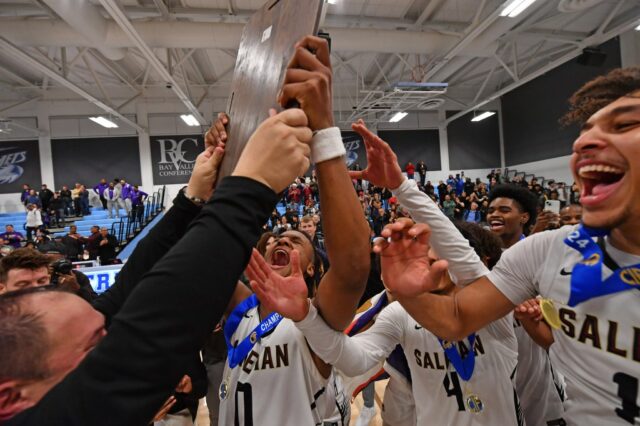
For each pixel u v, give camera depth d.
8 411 0.43
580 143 0.60
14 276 1.57
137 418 0.33
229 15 7.39
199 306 0.36
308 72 0.49
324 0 0.49
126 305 0.37
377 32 7.77
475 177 16.75
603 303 0.61
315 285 1.42
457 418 1.06
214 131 0.73
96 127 14.30
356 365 0.95
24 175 13.80
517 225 2.00
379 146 0.99
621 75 0.58
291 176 0.44
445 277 1.08
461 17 8.52
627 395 0.57
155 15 7.81
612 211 0.57
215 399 1.81
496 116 16.83
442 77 11.16
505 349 1.09
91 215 12.67
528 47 11.28
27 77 12.20
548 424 1.33
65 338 0.47
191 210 0.79
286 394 0.95
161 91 14.56
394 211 6.77
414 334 1.15
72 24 6.08
